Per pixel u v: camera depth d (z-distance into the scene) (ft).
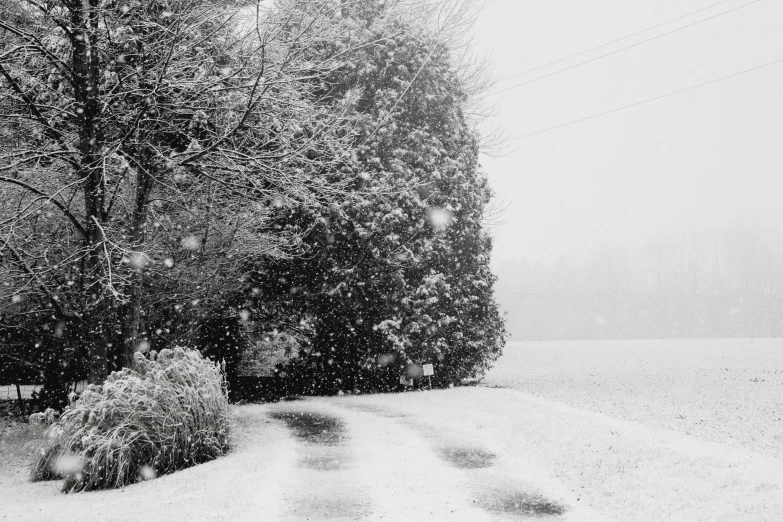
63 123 42.14
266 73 40.78
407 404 56.34
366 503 22.70
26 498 27.12
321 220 65.36
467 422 42.70
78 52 37.06
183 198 46.55
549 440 33.22
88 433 28.94
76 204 44.42
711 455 27.22
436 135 77.66
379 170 70.49
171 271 50.83
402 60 74.90
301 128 47.78
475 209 77.97
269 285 72.74
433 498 23.29
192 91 40.24
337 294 69.26
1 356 54.75
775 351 122.31
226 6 42.32
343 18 75.51
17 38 38.55
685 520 19.30
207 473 28.86
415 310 70.23
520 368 102.94
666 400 51.78
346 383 73.82
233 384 75.31
